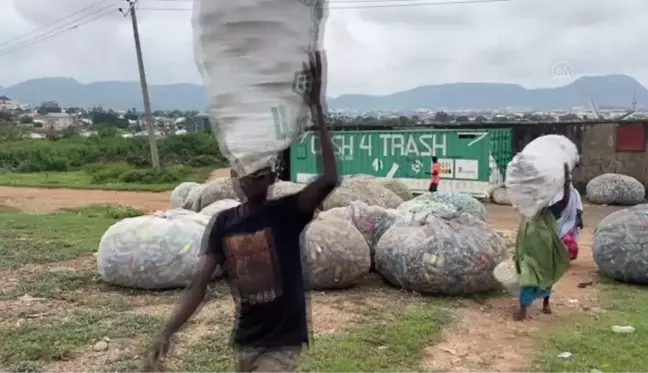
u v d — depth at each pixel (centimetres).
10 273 933
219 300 784
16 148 4609
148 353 379
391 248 849
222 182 1433
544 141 767
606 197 2086
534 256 736
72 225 1479
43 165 4344
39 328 669
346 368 565
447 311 757
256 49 308
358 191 1229
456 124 2411
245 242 358
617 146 2217
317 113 337
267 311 356
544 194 725
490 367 593
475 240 825
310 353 596
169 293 827
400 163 2388
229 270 366
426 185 2334
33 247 1139
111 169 3741
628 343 655
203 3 314
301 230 368
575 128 2272
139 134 5953
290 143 325
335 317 727
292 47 312
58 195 2720
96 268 966
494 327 714
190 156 4309
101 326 679
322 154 355
